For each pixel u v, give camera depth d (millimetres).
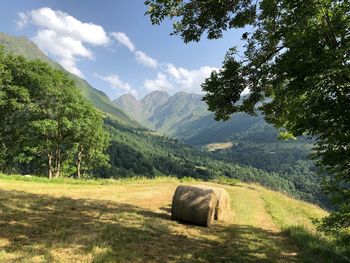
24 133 39219
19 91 35500
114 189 20875
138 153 162125
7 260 6430
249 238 11141
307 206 25750
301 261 9102
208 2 9227
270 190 36594
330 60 7152
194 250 8906
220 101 10250
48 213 11039
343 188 9328
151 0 9297
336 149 8094
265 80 9945
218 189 14555
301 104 8336
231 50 10109
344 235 10039
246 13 9375
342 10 7398
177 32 9930
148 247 8547
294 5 7637
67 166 48406
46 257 6801
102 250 7625
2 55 37031
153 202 16969
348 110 7266
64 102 40312
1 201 12055
